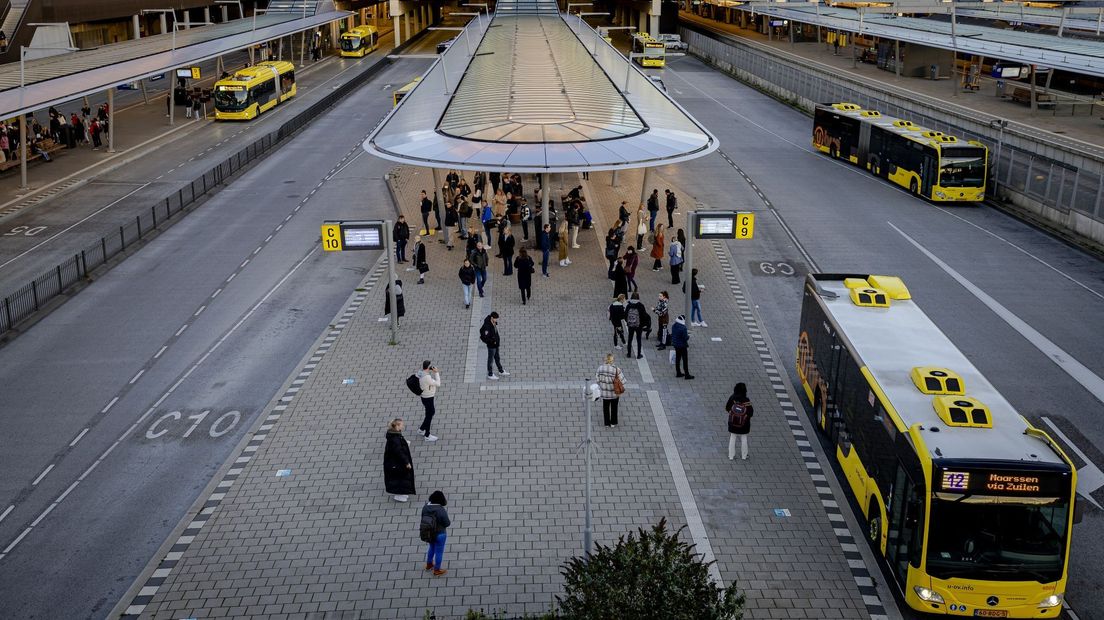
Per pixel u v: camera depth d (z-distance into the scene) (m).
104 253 37.62
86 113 69.75
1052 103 62.62
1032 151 46.59
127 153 59.56
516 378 27.33
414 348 29.59
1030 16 85.19
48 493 21.61
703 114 75.62
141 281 36.34
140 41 87.56
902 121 55.06
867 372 19.88
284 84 81.19
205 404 25.98
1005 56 62.81
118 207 46.84
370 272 37.25
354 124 71.38
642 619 13.14
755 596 17.78
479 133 37.00
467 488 21.52
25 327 31.36
